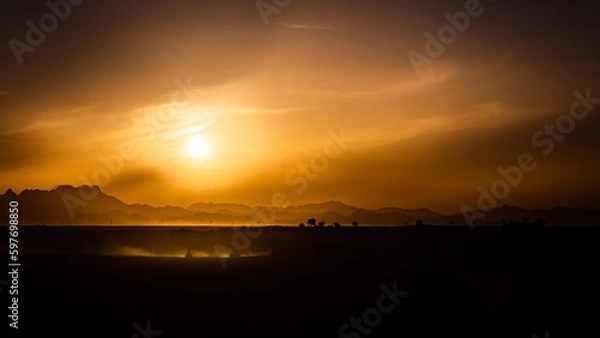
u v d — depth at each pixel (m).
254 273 53.56
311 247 82.50
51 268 53.66
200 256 79.00
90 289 43.53
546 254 53.19
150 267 57.38
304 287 45.59
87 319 33.84
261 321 33.72
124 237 113.38
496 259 51.19
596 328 31.00
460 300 38.88
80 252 85.44
